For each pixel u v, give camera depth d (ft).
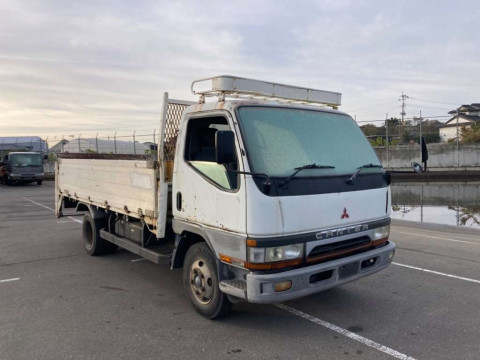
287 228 12.46
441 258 24.07
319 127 15.02
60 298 17.40
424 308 16.08
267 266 12.21
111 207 20.80
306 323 14.66
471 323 14.58
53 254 25.35
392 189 72.95
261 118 13.60
